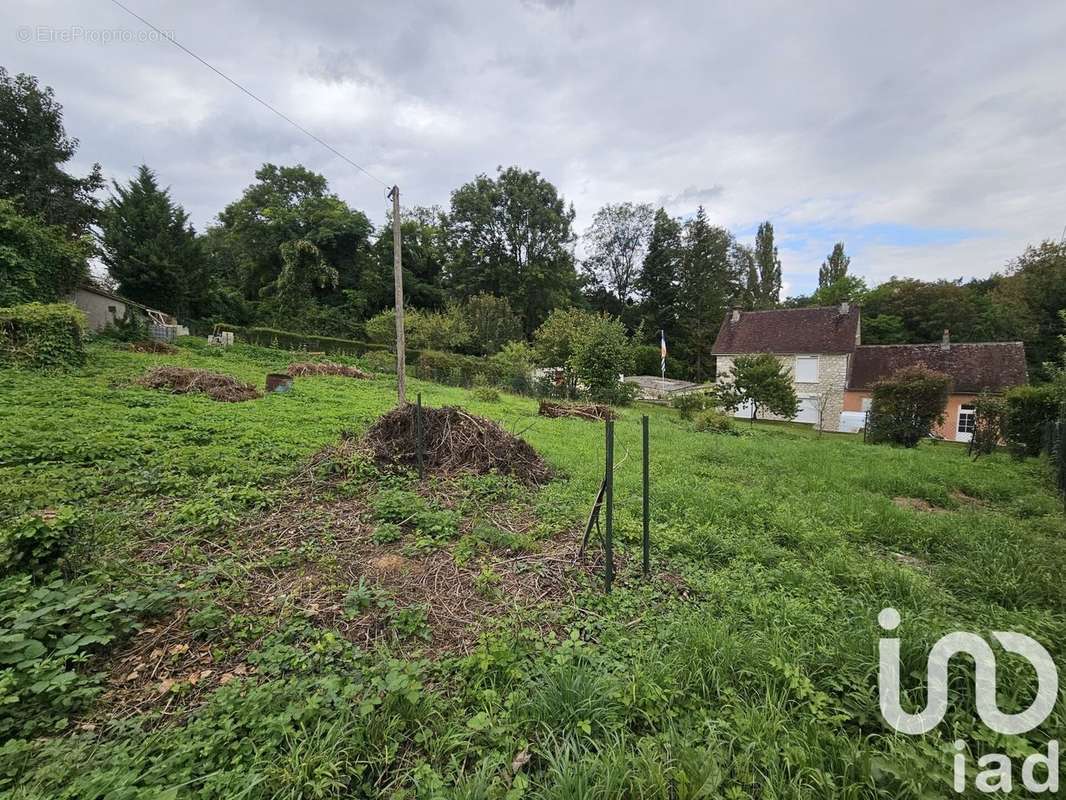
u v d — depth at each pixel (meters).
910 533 4.78
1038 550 4.18
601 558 3.91
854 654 2.42
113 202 25.83
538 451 8.05
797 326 27.36
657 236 44.66
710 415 15.01
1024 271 32.12
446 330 28.19
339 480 5.57
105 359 14.11
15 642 2.12
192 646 2.54
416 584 3.38
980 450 12.32
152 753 1.82
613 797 1.65
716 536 4.34
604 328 20.53
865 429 16.47
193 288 27.70
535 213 41.50
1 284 13.78
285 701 2.07
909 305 34.56
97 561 3.06
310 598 3.11
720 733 1.96
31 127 23.61
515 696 2.15
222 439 6.80
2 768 1.65
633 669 2.37
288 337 25.89
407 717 2.05
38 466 4.91
